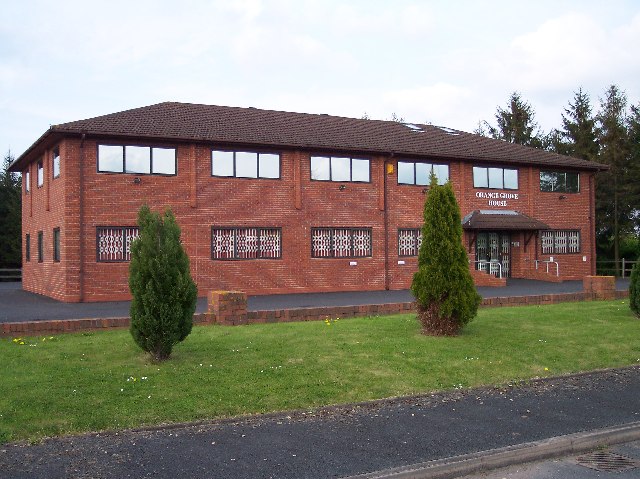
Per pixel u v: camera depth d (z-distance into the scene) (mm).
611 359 11133
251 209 24312
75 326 12508
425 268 12500
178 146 23156
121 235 22203
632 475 6172
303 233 25219
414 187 27562
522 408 8172
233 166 24078
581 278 31969
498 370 10016
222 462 6074
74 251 21422
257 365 9688
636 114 42188
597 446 7051
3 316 15859
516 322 14273
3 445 6430
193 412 7539
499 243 30812
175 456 6219
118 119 23234
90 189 21781
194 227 23281
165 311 9586
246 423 7340
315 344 11305
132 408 7547
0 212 44844
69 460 6055
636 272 15273
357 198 26344
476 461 6246
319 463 6090
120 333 12391
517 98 57094
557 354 11180
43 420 7066
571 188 32094
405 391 8797
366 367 9805
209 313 13797
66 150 21562
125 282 22031
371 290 26266
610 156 42000
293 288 24922
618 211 42219
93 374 8891
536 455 6625
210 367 9461
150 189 22641
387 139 28453
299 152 25219
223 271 23703
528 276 30453
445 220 12484
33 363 9539
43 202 25141
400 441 6770
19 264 44531
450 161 28578
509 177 30172
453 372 9766
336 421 7473
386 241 26812
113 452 6297
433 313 12430
